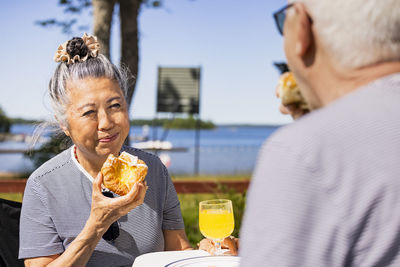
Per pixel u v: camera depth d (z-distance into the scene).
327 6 0.89
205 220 1.92
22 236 1.90
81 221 1.93
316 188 0.80
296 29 0.95
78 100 1.85
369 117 0.83
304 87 1.00
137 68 5.86
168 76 13.03
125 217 1.98
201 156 49.97
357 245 0.80
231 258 1.63
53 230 1.92
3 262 1.96
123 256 1.94
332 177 0.79
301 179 0.80
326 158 0.81
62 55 1.89
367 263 0.80
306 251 0.78
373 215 0.78
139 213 2.02
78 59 1.90
